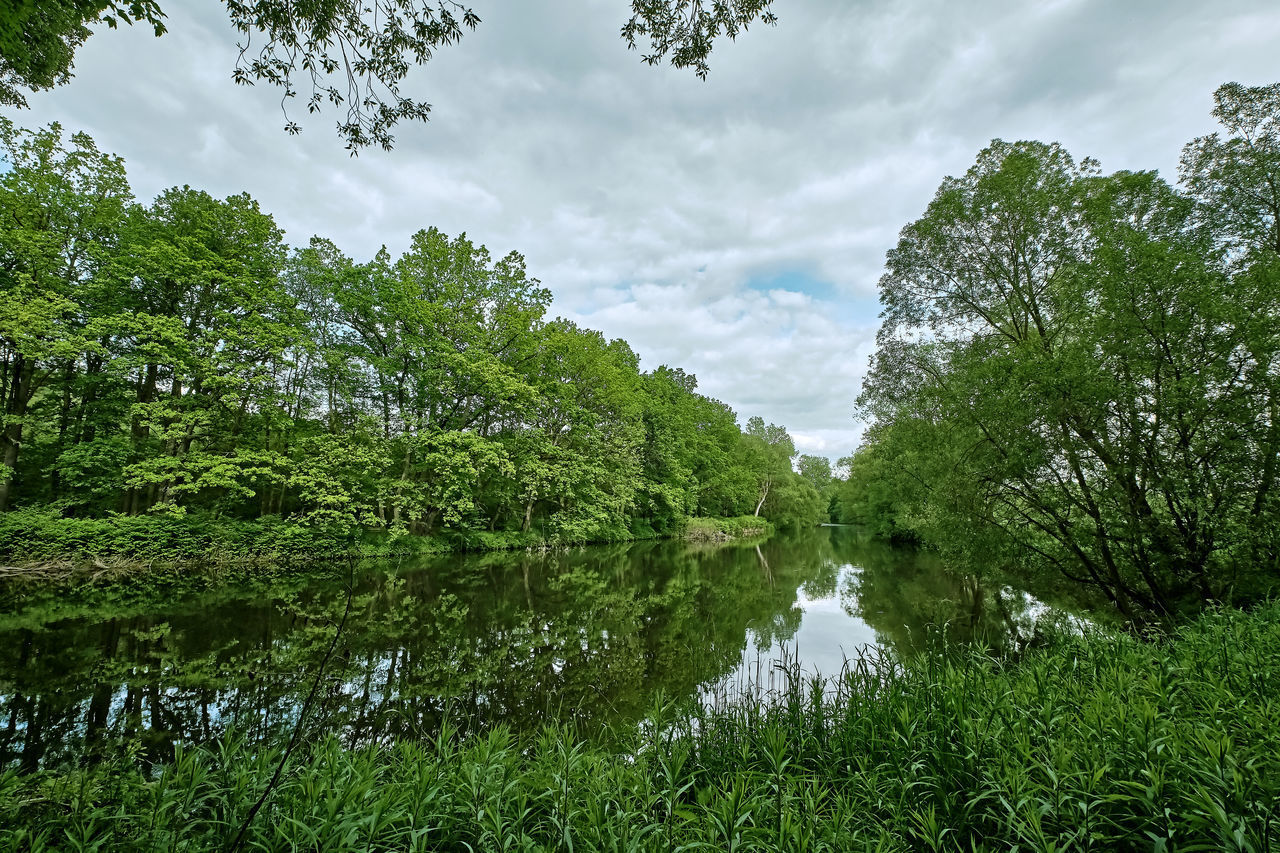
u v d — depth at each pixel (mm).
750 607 16000
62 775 5000
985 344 13242
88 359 19609
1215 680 5184
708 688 8211
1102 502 10922
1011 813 3350
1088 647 6883
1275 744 3730
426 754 4625
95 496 19500
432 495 24781
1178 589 10406
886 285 17062
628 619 13938
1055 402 10062
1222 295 9016
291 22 4664
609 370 32812
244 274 20500
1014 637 11602
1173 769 3545
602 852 3311
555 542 31391
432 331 24938
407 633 11461
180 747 4066
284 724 6531
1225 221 10961
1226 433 8898
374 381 25016
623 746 5625
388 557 21922
